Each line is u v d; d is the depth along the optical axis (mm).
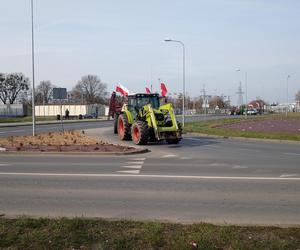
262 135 28531
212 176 11734
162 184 10453
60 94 29938
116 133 31812
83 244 5387
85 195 9148
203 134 32531
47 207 8039
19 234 5730
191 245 5250
